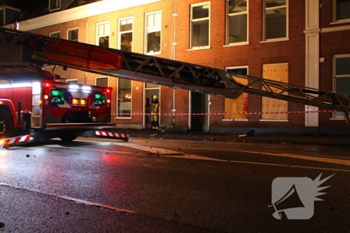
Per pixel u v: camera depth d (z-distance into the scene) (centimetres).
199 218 422
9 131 1203
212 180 621
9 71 1245
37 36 1232
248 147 1185
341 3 1563
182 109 1969
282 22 1709
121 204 480
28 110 1153
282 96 1243
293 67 1653
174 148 1116
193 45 1969
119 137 1356
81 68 1237
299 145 1286
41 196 520
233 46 1817
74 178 643
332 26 1565
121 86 2244
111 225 398
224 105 1827
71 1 2508
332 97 1238
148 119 2128
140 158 880
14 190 555
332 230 381
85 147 1139
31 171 709
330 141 1320
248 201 491
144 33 2136
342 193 525
